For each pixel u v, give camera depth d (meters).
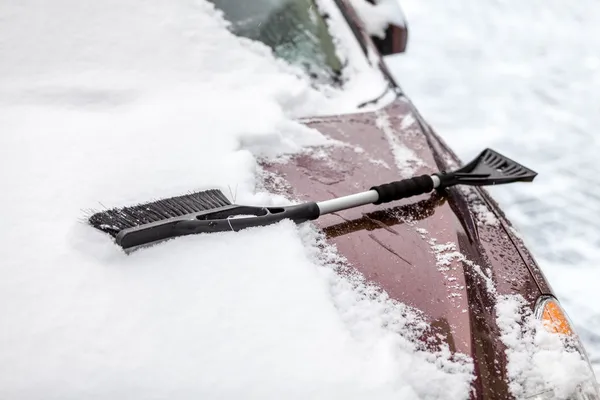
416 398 1.25
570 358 1.44
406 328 1.44
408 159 2.12
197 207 1.61
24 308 1.28
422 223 1.80
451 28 5.46
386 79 2.60
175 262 1.45
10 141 1.76
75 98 2.01
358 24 2.79
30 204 1.56
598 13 5.77
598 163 3.83
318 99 2.37
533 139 4.02
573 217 3.40
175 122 1.97
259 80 2.33
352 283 1.53
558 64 4.93
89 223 1.48
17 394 1.13
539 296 1.63
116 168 1.73
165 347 1.25
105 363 1.20
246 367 1.24
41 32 2.13
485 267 1.69
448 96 4.45
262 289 1.41
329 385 1.23
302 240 1.64
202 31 2.36
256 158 1.98
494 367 1.40
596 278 3.00
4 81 2.00
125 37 2.23
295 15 2.60
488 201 2.01
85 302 1.31
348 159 2.07
